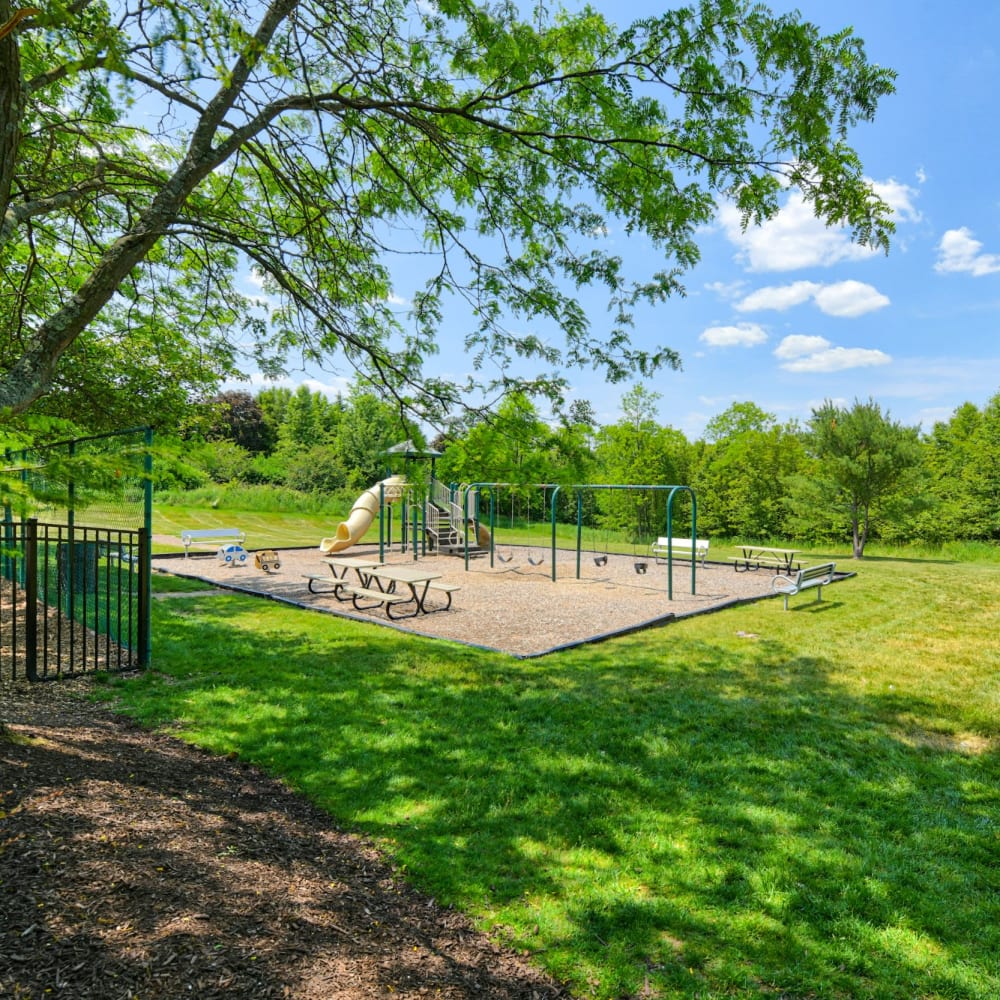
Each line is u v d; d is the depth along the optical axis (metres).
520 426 4.53
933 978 2.51
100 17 2.71
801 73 4.05
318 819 3.59
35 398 3.72
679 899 2.97
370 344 5.85
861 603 11.70
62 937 2.05
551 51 5.11
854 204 4.32
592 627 9.34
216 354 8.49
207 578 13.31
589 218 5.64
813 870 3.23
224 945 2.21
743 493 28.61
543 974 2.45
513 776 4.22
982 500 25.53
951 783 4.32
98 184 5.05
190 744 4.55
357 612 10.15
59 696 5.37
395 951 2.43
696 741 4.95
